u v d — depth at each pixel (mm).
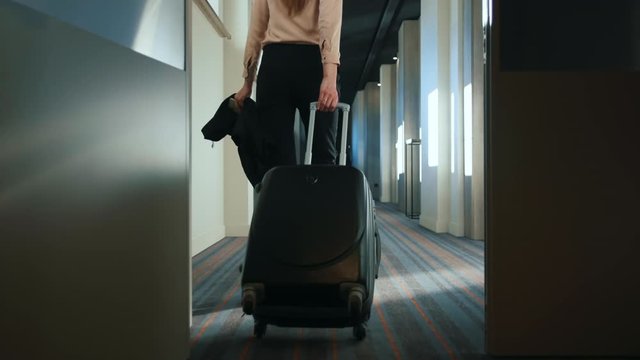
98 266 907
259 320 1418
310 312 1383
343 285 1340
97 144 900
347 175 1535
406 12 7793
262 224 1451
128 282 1009
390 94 11414
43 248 766
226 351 1470
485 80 1428
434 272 2740
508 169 1396
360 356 1423
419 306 1990
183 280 1299
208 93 3600
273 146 1753
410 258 3262
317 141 1779
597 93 1389
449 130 4965
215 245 3709
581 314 1390
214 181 3871
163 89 1161
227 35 4008
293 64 1727
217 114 1820
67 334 822
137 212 1044
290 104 1791
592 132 1389
